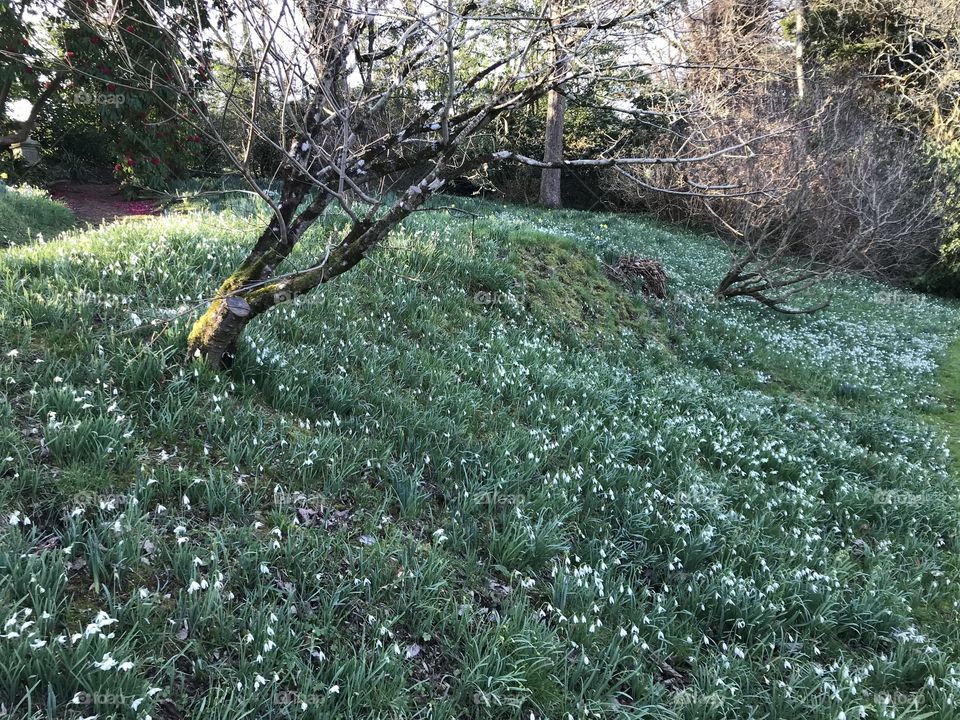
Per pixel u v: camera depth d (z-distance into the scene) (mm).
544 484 5211
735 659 4074
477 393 6473
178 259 6613
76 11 3561
